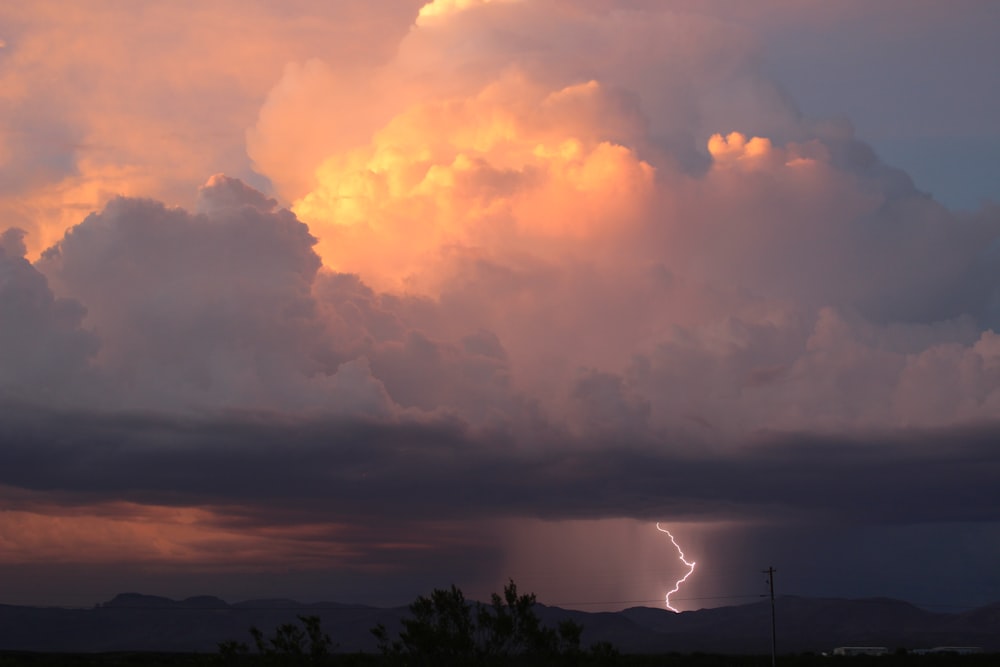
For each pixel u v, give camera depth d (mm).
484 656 41156
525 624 41969
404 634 41031
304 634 46812
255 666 45562
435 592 42844
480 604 42531
